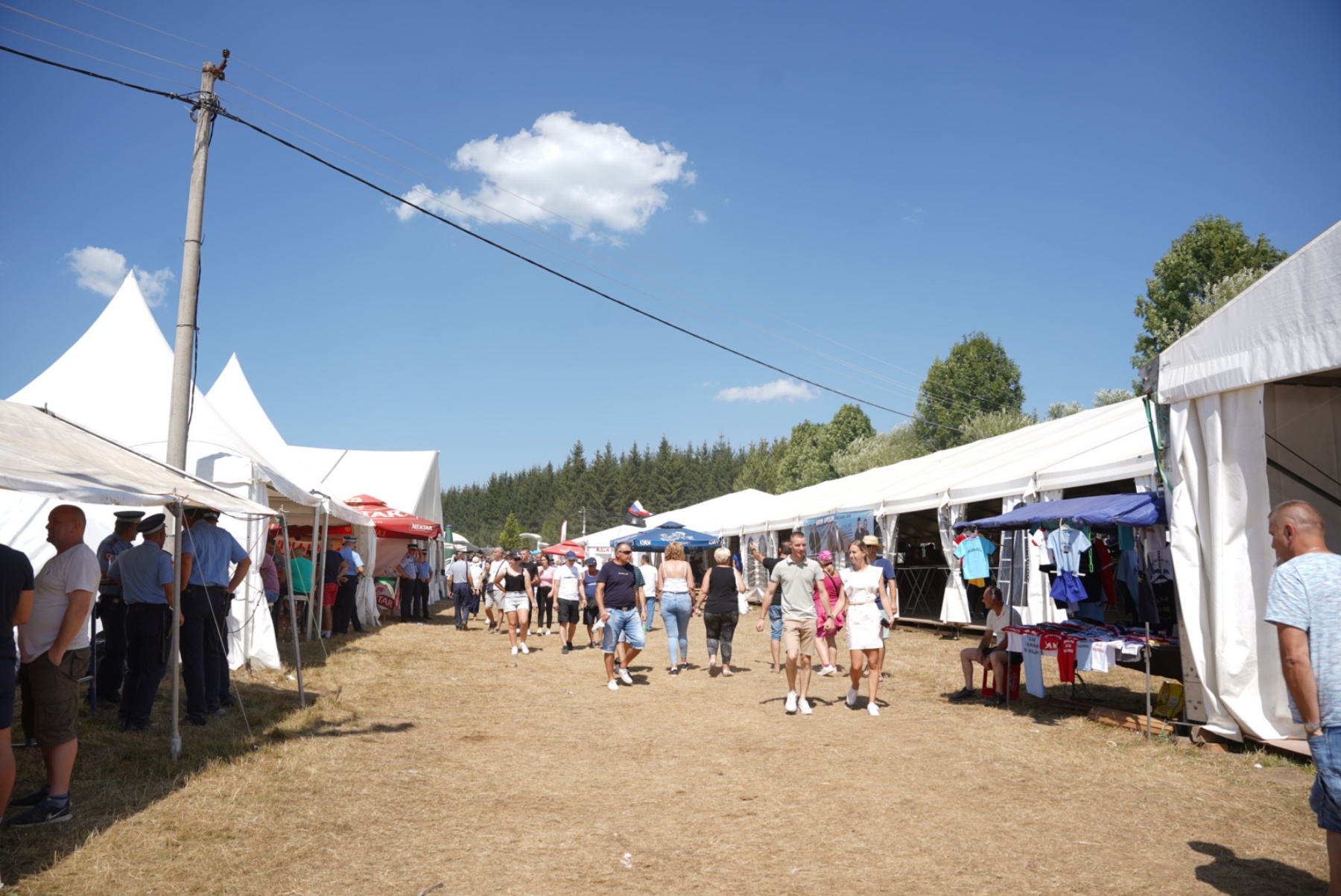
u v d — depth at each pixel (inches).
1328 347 221.0
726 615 436.5
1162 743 256.7
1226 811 193.2
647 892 153.3
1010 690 335.9
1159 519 279.0
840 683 398.6
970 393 1845.5
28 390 437.7
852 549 331.3
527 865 166.7
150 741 257.6
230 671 403.5
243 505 283.1
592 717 321.1
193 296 396.5
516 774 235.9
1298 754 228.5
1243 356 245.8
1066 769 233.0
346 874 160.7
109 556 307.7
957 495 616.1
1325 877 154.3
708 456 4975.4
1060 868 161.0
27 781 214.4
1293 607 123.3
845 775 231.3
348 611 666.2
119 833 177.3
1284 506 133.7
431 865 166.4
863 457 2043.6
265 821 189.6
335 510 623.2
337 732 285.4
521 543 3700.8
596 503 4261.8
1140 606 315.3
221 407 725.3
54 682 184.7
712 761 249.6
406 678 419.8
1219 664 249.8
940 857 168.4
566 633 557.0
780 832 185.3
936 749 259.9
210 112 403.9
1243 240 1206.9
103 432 423.2
